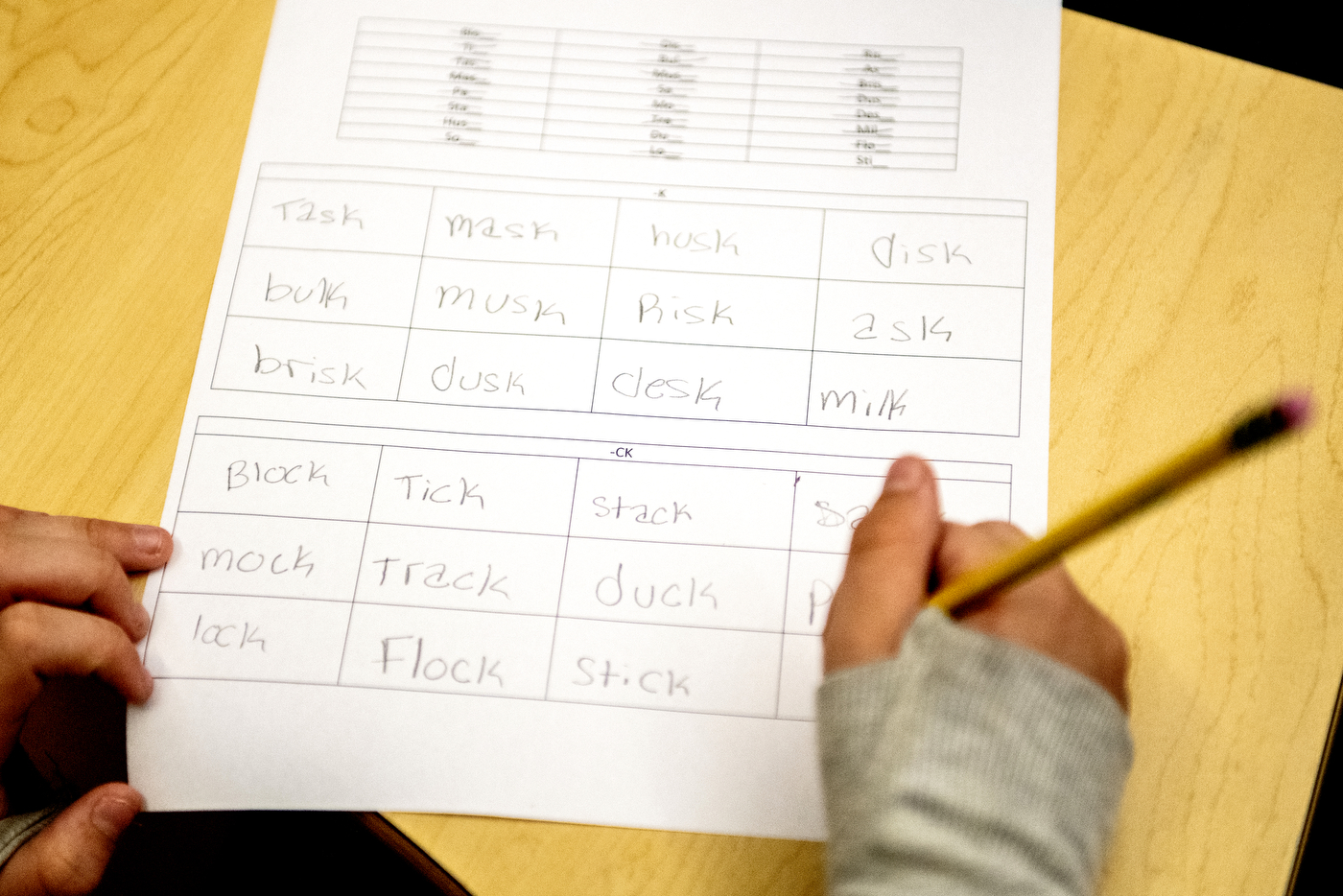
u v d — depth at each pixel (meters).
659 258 0.53
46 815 0.47
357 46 0.58
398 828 0.45
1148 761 0.44
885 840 0.29
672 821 0.44
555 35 0.58
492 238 0.54
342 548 0.49
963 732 0.31
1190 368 0.50
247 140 0.56
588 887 0.44
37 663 0.46
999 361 0.50
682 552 0.48
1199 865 0.42
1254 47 1.01
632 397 0.51
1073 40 0.56
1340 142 0.53
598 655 0.47
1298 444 0.48
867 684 0.33
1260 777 0.43
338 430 0.51
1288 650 0.45
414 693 0.47
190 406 0.52
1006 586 0.36
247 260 0.54
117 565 0.48
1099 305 0.51
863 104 0.55
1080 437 0.49
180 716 0.47
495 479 0.50
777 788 0.45
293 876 0.87
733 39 0.57
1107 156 0.53
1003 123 0.54
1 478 0.51
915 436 0.49
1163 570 0.47
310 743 0.46
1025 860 0.29
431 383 0.52
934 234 0.53
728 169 0.55
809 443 0.50
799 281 0.52
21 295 0.54
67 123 0.57
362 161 0.56
